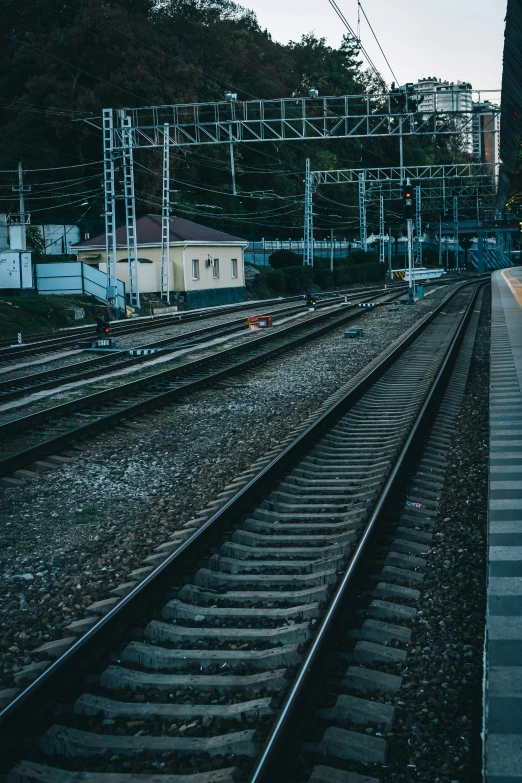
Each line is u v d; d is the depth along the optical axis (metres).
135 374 19.27
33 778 4.04
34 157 59.38
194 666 5.14
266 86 83.56
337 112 100.38
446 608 5.83
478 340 23.36
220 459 10.80
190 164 72.31
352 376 17.84
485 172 101.44
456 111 33.59
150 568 6.70
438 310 33.81
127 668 5.10
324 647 5.00
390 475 8.98
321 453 10.61
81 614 6.02
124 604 5.61
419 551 7.02
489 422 11.29
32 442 11.98
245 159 81.62
